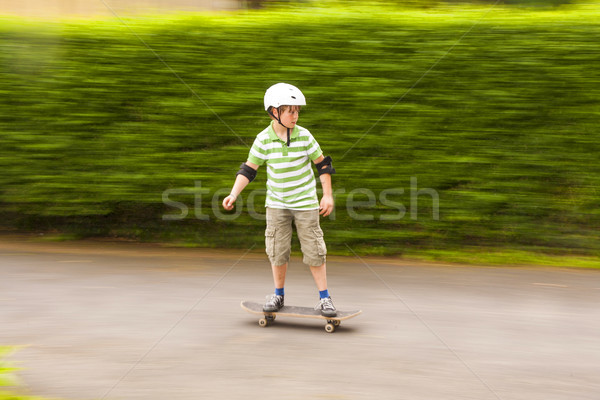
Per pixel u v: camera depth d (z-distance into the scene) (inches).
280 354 234.1
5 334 252.5
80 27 404.8
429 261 386.3
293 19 396.2
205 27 400.8
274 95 254.5
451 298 310.0
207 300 303.9
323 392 200.1
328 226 404.5
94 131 410.9
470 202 392.5
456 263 381.4
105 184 411.8
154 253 399.9
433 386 206.1
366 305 298.2
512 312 289.0
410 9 418.9
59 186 414.0
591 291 324.2
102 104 407.5
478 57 384.8
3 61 407.5
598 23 374.3
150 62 403.9
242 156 404.5
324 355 233.8
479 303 302.2
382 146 395.9
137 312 283.3
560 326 270.5
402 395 198.7
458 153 391.5
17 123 412.2
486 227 395.2
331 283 336.2
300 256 398.0
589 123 380.2
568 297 313.3
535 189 388.2
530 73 381.7
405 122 393.4
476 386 206.8
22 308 286.4
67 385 203.5
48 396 194.7
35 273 346.3
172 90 404.5
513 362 229.1
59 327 261.6
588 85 377.4
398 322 274.2
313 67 395.5
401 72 391.2
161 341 246.7
